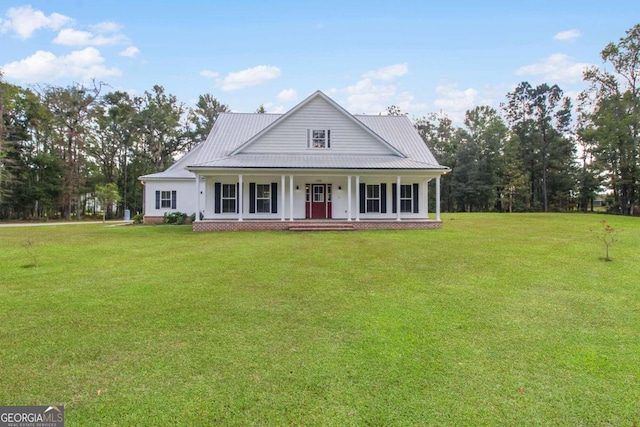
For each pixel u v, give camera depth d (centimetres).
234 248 1070
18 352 380
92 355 373
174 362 357
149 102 4344
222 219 1738
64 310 514
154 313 502
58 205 3516
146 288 631
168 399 294
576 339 417
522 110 4481
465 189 4228
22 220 3228
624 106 3192
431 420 267
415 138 2025
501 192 4325
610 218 2317
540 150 4344
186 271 765
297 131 1812
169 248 1080
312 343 402
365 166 1650
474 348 391
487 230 1561
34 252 1016
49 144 3512
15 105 3225
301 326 454
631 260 883
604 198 3847
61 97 3434
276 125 1808
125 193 4147
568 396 300
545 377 331
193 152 2428
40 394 303
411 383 318
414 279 697
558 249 1048
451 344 400
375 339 413
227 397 297
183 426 261
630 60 3116
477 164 4219
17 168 3194
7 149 2948
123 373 336
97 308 523
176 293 600
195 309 518
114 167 4291
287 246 1104
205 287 637
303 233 1451
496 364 354
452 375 333
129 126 4119
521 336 425
